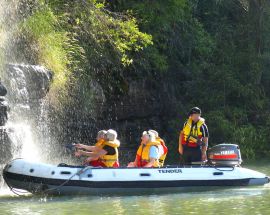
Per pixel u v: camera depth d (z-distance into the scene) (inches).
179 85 1267.2
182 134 694.5
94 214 529.3
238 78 1282.0
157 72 1182.3
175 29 1243.2
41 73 852.6
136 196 625.6
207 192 652.7
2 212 540.7
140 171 645.3
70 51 941.8
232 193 647.1
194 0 1307.8
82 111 984.9
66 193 629.0
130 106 1121.4
